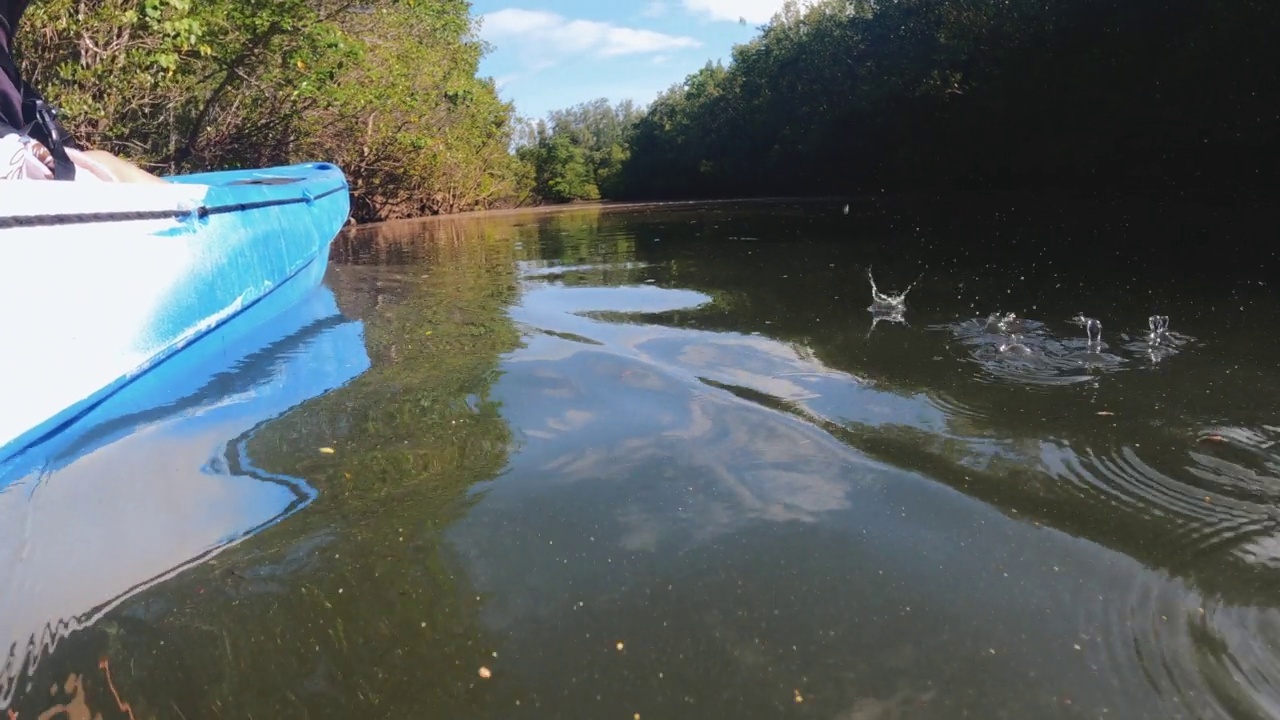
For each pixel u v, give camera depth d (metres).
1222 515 1.64
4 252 1.94
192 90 8.21
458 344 3.13
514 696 1.21
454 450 2.06
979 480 1.84
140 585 1.47
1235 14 8.38
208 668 1.27
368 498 1.81
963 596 1.42
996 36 13.19
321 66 8.80
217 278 3.06
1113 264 4.64
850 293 4.06
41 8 5.95
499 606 1.42
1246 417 2.11
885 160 17.89
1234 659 1.24
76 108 6.48
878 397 2.40
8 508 1.76
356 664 1.28
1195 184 10.33
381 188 14.20
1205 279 3.98
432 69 13.45
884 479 1.86
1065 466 1.89
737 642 1.32
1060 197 11.28
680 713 1.17
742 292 4.20
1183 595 1.39
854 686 1.22
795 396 2.43
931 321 3.32
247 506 1.77
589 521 1.70
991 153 14.02
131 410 2.38
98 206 2.29
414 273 5.42
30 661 1.28
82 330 2.22
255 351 3.05
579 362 2.83
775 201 16.47
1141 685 1.20
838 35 19.30
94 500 1.80
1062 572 1.48
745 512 1.73
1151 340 2.87
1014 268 4.69
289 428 2.22
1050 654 1.27
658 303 3.97
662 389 2.52
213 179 5.04
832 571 1.50
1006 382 2.49
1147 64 10.07
